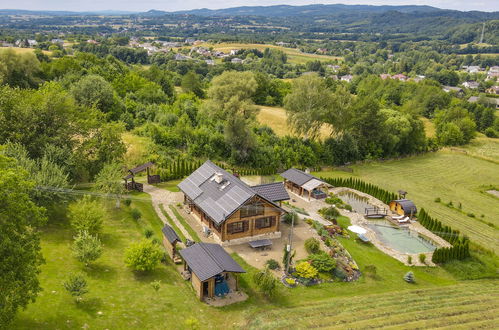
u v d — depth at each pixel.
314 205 58.22
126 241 41.59
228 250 42.97
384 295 36.56
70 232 41.03
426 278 41.94
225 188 47.16
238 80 81.50
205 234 46.06
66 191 42.59
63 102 51.78
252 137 80.69
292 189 64.06
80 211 40.25
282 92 139.50
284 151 84.00
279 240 46.06
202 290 33.00
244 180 69.88
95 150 55.53
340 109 90.94
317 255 41.44
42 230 40.03
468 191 78.06
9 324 22.70
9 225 23.62
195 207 50.44
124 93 116.00
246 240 45.09
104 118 61.69
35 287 24.30
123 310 29.31
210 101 83.38
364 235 50.47
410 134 106.25
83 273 33.44
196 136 80.75
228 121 79.75
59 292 29.95
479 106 152.50
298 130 90.12
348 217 55.47
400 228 53.88
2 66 98.06
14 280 23.23
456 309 33.94
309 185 59.41
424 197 71.88
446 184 82.50
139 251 34.84
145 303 30.83
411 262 44.72
